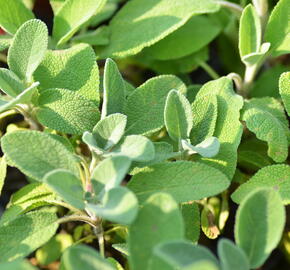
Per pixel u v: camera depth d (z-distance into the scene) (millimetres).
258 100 487
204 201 481
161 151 428
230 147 428
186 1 505
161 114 442
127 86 481
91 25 570
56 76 453
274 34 488
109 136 413
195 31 549
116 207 358
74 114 434
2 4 484
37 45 437
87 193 387
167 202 363
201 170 405
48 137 392
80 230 495
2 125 542
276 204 366
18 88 438
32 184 459
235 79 508
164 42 541
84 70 453
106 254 483
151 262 353
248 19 473
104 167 378
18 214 432
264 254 366
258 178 430
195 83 594
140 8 518
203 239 492
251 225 371
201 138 437
